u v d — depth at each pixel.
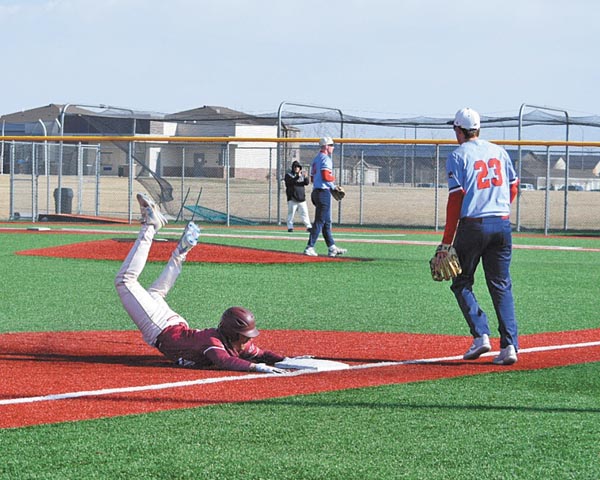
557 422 13.80
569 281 34.69
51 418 13.66
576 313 26.39
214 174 123.19
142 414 13.95
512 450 12.34
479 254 18.38
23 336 21.53
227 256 40.81
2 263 38.31
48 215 71.75
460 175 18.12
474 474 11.33
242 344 17.81
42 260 39.59
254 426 13.37
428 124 66.25
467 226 18.23
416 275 36.12
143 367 17.69
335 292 30.78
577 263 42.19
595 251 49.47
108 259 40.25
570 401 15.18
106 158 154.75
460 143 18.83
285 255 42.06
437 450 12.30
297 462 11.73
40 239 51.41
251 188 103.38
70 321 24.12
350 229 66.50
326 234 42.25
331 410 14.34
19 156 122.81
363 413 14.19
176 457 11.86
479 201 18.17
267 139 61.19
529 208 100.25
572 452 12.27
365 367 17.92
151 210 18.19
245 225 69.81
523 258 44.78
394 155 91.75
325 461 11.78
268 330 22.91
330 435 12.95
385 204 99.38
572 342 21.28
